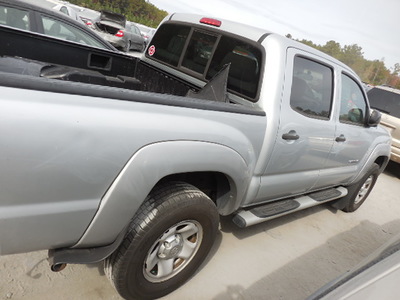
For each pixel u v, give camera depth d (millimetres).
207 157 1868
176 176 2193
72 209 1459
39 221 1396
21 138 1218
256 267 2785
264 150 2336
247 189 2443
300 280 2783
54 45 2701
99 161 1434
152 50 3316
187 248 2156
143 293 2016
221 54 2660
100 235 1620
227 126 1999
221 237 3066
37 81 1252
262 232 3365
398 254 1163
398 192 6188
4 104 1176
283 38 2459
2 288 1986
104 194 1524
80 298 2066
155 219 1797
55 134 1287
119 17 13062
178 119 1714
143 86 3189
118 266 1807
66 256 1591
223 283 2482
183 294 2264
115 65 3109
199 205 1982
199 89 2768
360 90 3441
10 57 2471
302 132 2592
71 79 2469
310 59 2613
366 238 3941
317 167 3127
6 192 1269
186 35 2988
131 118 1507
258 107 2318
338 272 3059
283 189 2848
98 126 1394
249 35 2504
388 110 6973
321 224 3963
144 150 1565
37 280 2113
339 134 3148
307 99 2666
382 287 999
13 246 1405
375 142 3996
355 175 3982
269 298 2465
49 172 1323
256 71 2381
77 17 8359
